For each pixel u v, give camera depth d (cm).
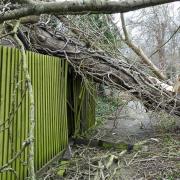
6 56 394
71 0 192
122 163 586
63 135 645
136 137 798
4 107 392
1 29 461
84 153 646
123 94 772
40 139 519
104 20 949
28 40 643
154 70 894
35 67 501
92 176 520
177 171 543
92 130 865
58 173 519
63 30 757
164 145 699
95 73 731
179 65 1077
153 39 1512
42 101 530
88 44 747
